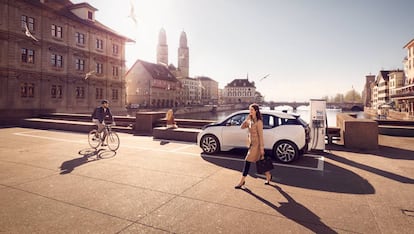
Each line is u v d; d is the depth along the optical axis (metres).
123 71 45.59
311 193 5.09
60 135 13.93
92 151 9.37
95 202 4.51
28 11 29.77
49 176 6.09
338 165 7.48
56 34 33.41
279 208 4.33
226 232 3.49
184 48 147.12
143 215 4.00
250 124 5.50
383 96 87.31
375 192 5.17
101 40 40.75
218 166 7.23
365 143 9.94
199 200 4.66
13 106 28.20
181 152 9.28
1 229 3.51
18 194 4.87
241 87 152.50
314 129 9.45
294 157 7.68
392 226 3.71
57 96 33.56
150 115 15.11
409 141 11.53
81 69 37.28
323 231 3.54
